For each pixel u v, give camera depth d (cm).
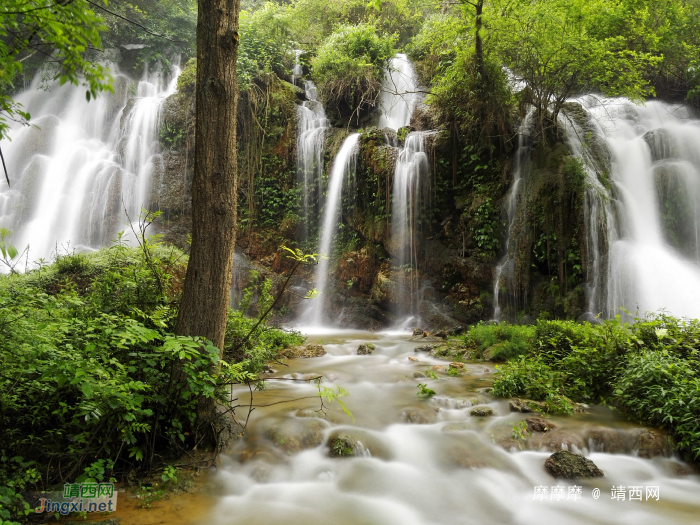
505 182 1405
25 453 424
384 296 1495
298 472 484
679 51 1609
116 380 393
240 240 1723
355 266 1584
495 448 534
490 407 634
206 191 472
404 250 1485
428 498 453
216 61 473
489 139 1420
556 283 1266
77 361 390
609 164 1380
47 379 391
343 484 469
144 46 2562
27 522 366
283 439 518
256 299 1602
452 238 1480
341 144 1628
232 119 484
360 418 598
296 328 1551
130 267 565
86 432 421
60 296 556
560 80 1352
